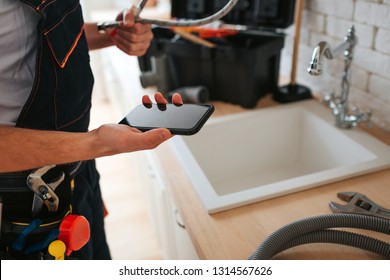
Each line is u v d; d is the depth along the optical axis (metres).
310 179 0.91
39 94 0.77
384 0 1.00
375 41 1.06
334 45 1.23
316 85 1.38
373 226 0.74
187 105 0.79
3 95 0.78
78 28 0.91
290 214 0.83
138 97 1.40
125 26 1.04
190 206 0.87
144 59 1.45
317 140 1.23
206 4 1.36
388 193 0.87
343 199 0.86
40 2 0.73
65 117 0.87
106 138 0.65
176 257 1.38
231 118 1.23
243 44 1.33
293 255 0.74
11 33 0.74
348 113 1.19
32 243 0.84
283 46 1.33
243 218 0.82
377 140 1.05
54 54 0.78
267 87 1.37
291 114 1.28
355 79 1.18
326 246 0.75
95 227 1.17
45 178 0.82
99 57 3.26
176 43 1.30
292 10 1.25
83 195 1.03
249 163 1.30
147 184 1.64
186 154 1.04
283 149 1.33
